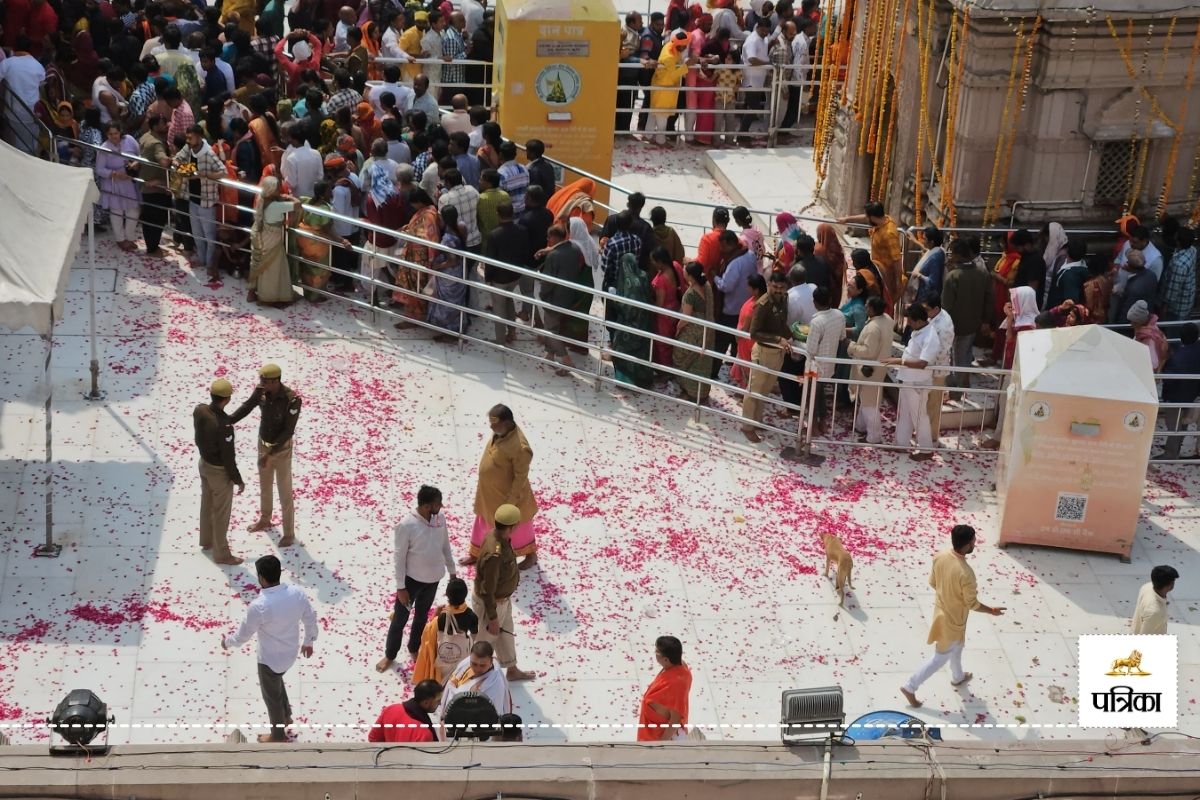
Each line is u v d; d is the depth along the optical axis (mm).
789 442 25844
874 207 27078
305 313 28719
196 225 29438
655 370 27000
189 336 27500
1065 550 23500
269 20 37812
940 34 28688
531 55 32344
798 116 39312
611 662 20547
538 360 27250
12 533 22000
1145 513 24469
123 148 29812
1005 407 24703
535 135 33000
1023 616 21953
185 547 22109
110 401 25297
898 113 30594
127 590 21141
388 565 22109
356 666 20141
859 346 24984
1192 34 27266
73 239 21969
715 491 24344
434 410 25969
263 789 13875
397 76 33344
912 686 20125
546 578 22016
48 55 33250
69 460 23719
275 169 29297
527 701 19719
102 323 27609
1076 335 22766
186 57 31984
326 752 14234
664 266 26484
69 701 14195
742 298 27047
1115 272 27328
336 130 30453
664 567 22453
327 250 28609
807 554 22969
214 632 20516
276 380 21375
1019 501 23062
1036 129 27984
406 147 30375
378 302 29188
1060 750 14664
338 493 23531
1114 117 27969
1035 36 27125
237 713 19188
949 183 28719
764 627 21391
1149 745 14836
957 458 25703
